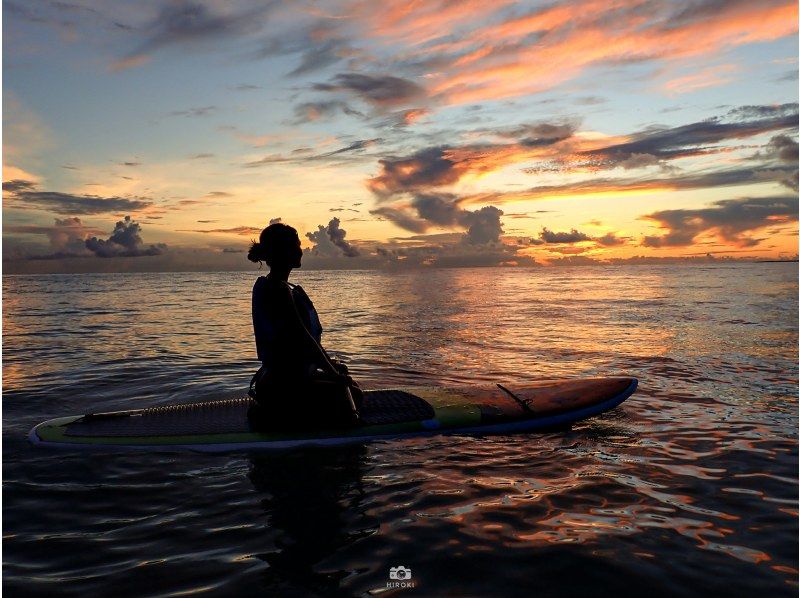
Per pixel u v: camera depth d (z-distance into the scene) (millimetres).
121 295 25219
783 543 2471
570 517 2750
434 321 12188
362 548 2449
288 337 3846
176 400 5344
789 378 6016
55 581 2203
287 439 3947
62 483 3270
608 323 11383
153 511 2881
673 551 2398
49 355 7867
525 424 4301
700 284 30672
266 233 3832
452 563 2309
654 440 4008
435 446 3904
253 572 2250
